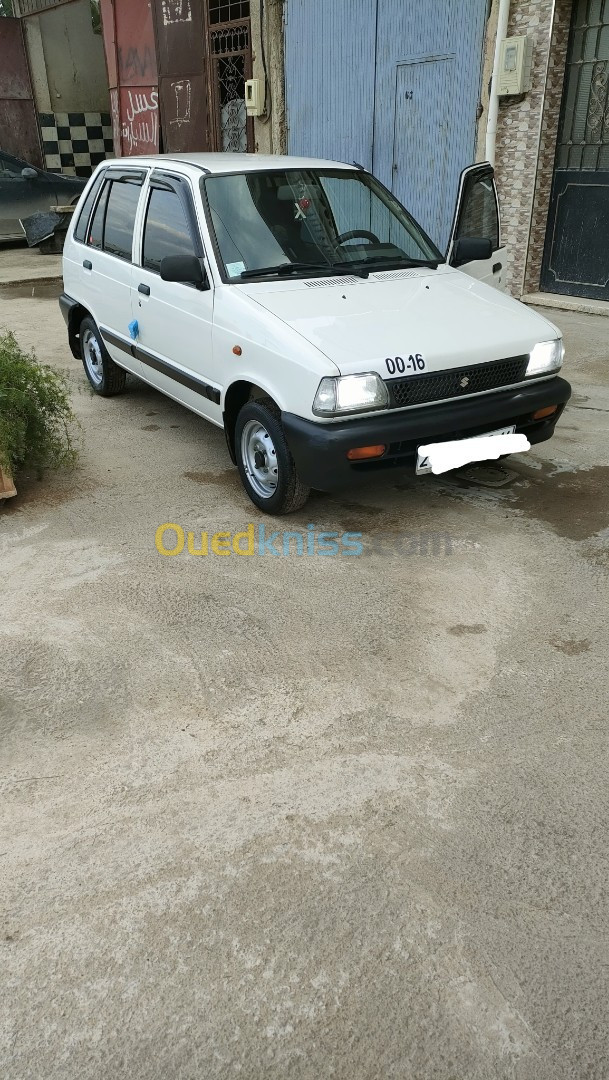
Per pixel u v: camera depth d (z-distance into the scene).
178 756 2.87
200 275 4.60
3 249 15.85
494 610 3.69
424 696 3.14
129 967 2.15
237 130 13.01
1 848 2.52
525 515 4.58
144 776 2.79
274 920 2.27
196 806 2.66
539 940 2.20
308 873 2.41
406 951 2.18
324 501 4.80
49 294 11.45
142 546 4.32
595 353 7.59
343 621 3.63
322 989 2.08
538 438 4.62
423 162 10.02
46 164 17.83
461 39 8.96
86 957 2.18
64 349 8.37
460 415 4.08
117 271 5.71
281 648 3.44
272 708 3.09
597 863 2.42
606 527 4.41
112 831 2.58
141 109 14.20
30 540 4.41
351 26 10.27
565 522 4.48
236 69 12.52
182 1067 1.92
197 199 4.76
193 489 5.03
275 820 2.60
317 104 11.27
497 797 2.66
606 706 3.06
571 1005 2.04
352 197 5.24
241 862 2.46
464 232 5.68
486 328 4.29
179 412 6.50
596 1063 1.91
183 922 2.27
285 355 3.98
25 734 2.99
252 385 4.50
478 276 5.74
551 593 3.81
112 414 6.47
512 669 3.28
